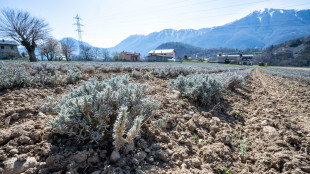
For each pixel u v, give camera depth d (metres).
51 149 1.83
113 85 3.24
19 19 22.09
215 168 2.04
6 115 2.54
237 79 6.74
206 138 2.72
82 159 1.75
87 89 2.93
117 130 1.67
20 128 2.08
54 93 4.30
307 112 4.48
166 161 2.04
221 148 2.41
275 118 3.66
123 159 1.87
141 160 1.96
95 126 2.14
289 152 2.32
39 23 24.22
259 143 2.67
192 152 2.33
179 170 1.91
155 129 2.51
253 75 15.93
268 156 2.31
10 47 46.50
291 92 7.51
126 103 2.33
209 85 4.55
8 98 3.32
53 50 39.72
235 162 2.25
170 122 2.99
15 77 4.28
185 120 3.23
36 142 1.97
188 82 5.09
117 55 53.41
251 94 6.47
